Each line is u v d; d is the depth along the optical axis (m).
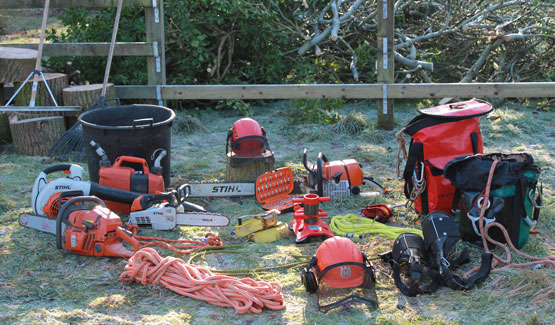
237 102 8.65
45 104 7.03
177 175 5.94
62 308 3.24
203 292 3.35
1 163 6.24
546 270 3.57
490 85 7.38
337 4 9.54
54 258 3.92
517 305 3.22
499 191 3.75
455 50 10.08
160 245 4.09
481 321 3.07
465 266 3.73
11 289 3.47
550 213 4.51
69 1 7.16
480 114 4.36
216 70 9.34
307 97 7.61
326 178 5.00
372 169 6.09
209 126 8.29
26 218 4.37
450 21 9.68
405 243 3.60
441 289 3.44
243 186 5.10
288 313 3.20
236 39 9.38
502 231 3.77
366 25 9.64
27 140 6.52
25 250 4.01
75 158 6.34
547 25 9.61
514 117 7.81
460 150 4.36
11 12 16.59
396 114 8.61
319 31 9.70
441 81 10.20
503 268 3.57
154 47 7.48
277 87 7.59
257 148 5.26
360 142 7.26
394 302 3.29
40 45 6.49
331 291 3.33
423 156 4.40
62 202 4.30
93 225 3.81
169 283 3.47
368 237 4.23
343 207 4.94
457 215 4.57
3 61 6.84
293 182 5.16
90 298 3.37
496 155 3.95
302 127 7.80
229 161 5.36
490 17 9.81
